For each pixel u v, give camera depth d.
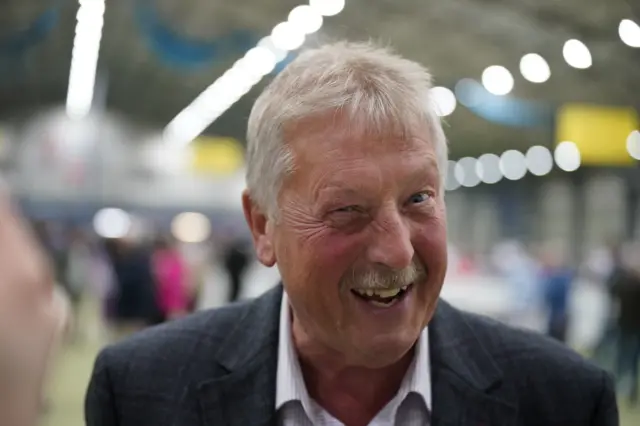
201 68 15.79
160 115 28.06
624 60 12.80
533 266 11.71
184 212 28.08
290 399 1.24
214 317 1.39
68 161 27.09
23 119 27.09
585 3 11.07
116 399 1.30
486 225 32.78
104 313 10.21
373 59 1.15
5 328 0.41
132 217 26.98
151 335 1.37
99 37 16.38
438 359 1.27
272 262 1.25
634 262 7.77
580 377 1.29
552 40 12.77
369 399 1.26
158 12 13.86
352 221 1.10
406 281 1.12
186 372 1.29
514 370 1.28
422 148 1.11
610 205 21.77
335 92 1.10
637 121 11.71
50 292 0.44
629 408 6.90
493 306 10.22
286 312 1.30
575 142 11.48
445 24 13.18
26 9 14.52
